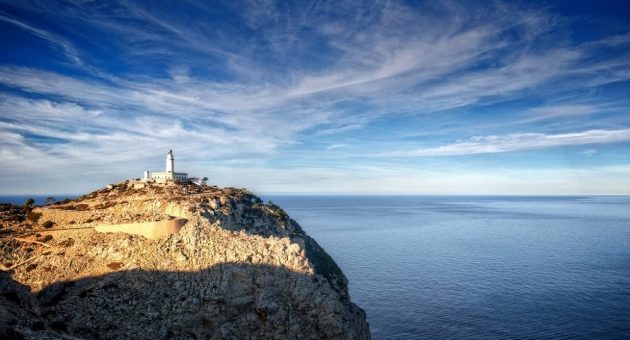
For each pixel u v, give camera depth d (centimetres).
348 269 14625
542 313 10381
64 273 6244
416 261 15925
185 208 7931
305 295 6288
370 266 15062
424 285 12712
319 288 6456
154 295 5969
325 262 9125
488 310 10581
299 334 6116
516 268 14812
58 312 5588
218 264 6306
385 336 9150
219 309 5975
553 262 15788
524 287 12512
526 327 9556
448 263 15600
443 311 10544
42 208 9031
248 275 6225
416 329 9494
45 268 6391
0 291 4803
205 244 6688
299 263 6550
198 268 6306
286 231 9431
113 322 5591
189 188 10356
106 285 6047
